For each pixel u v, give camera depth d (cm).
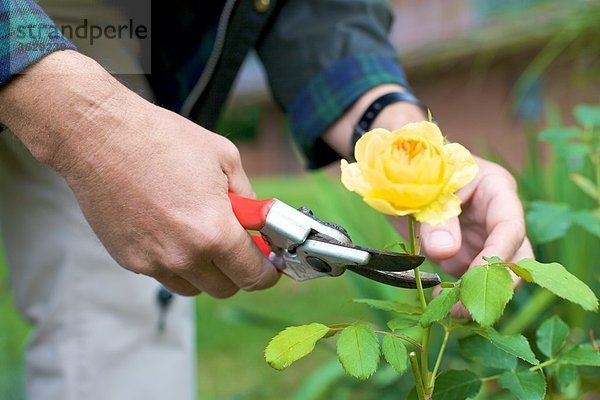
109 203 80
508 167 174
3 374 224
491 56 639
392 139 65
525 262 70
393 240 179
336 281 411
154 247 82
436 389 81
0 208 155
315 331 72
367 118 117
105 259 150
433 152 64
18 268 158
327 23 129
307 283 411
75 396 150
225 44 124
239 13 121
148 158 78
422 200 65
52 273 152
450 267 109
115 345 151
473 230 103
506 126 768
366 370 68
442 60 816
